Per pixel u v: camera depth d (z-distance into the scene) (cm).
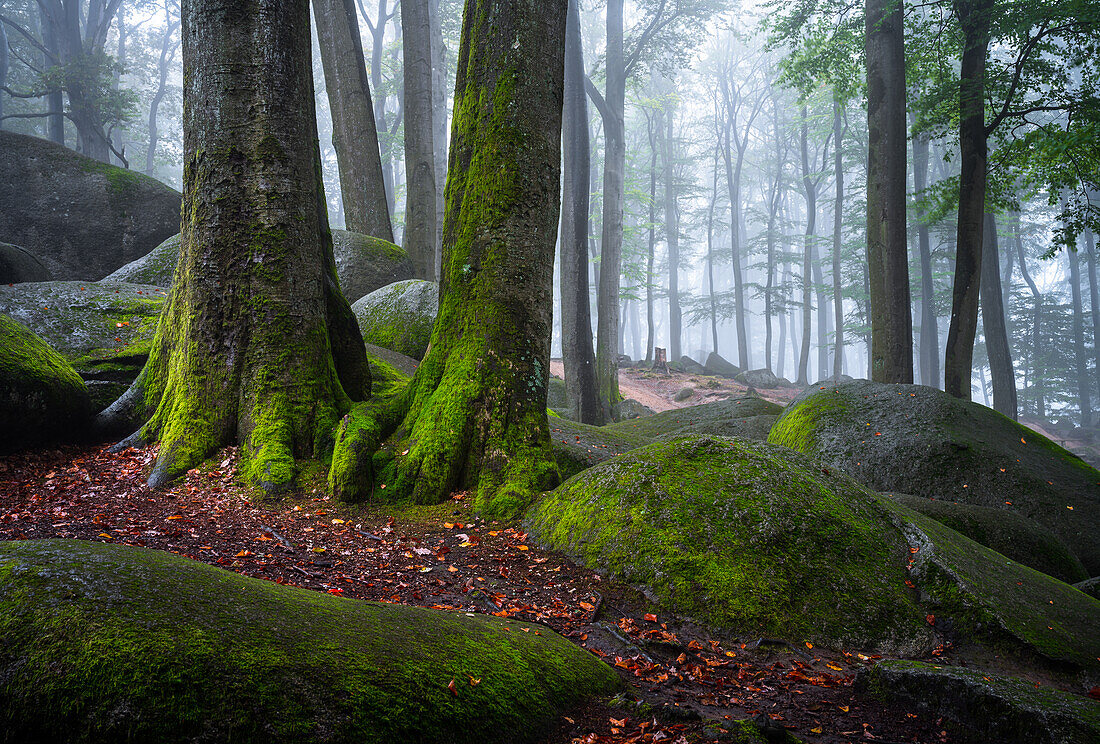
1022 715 328
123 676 204
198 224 724
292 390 709
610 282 2497
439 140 2605
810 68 1897
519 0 716
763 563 490
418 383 730
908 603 486
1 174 1496
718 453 585
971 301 1428
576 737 299
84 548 258
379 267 1445
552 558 542
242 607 252
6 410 673
